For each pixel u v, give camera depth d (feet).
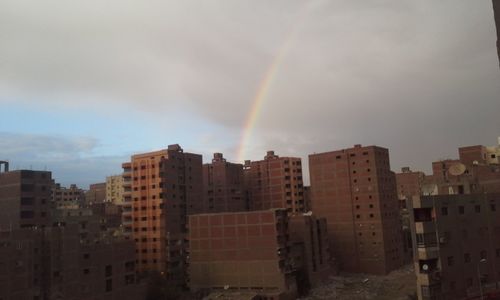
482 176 398.42
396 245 571.28
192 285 426.92
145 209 489.67
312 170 604.90
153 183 489.67
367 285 469.98
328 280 494.59
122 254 376.07
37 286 312.71
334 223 578.66
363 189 563.89
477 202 262.47
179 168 514.68
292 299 406.82
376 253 545.85
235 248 417.69
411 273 523.29
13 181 415.23
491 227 262.67
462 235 251.19
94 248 351.46
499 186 385.29
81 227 385.91
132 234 492.95
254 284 407.64
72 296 329.72
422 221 243.60
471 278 247.70
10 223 410.52
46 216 425.28
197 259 428.56
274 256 403.95
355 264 556.92
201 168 552.82
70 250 333.42
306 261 459.73
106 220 573.33
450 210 250.37
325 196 591.37
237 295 385.29
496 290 249.55
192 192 529.86
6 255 292.81
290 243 432.25
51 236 324.60
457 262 245.24
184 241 481.87
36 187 422.00
